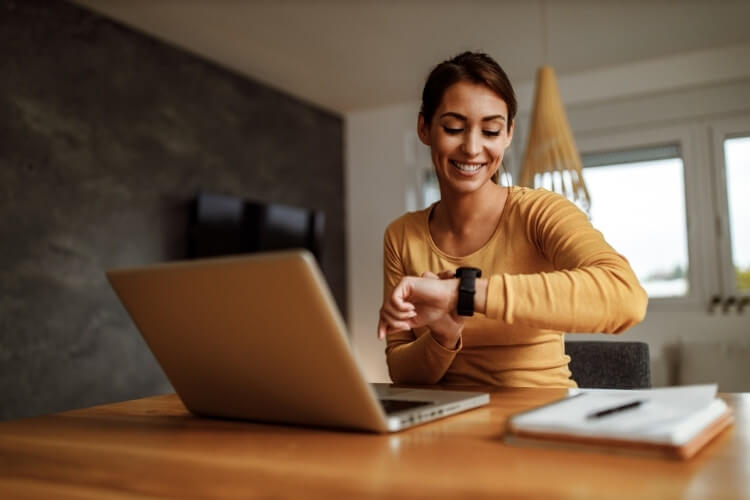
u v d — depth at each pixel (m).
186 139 3.73
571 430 0.61
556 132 2.55
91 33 3.21
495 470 0.55
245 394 0.80
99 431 0.81
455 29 3.56
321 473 0.56
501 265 1.23
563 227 1.09
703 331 4.04
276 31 3.54
